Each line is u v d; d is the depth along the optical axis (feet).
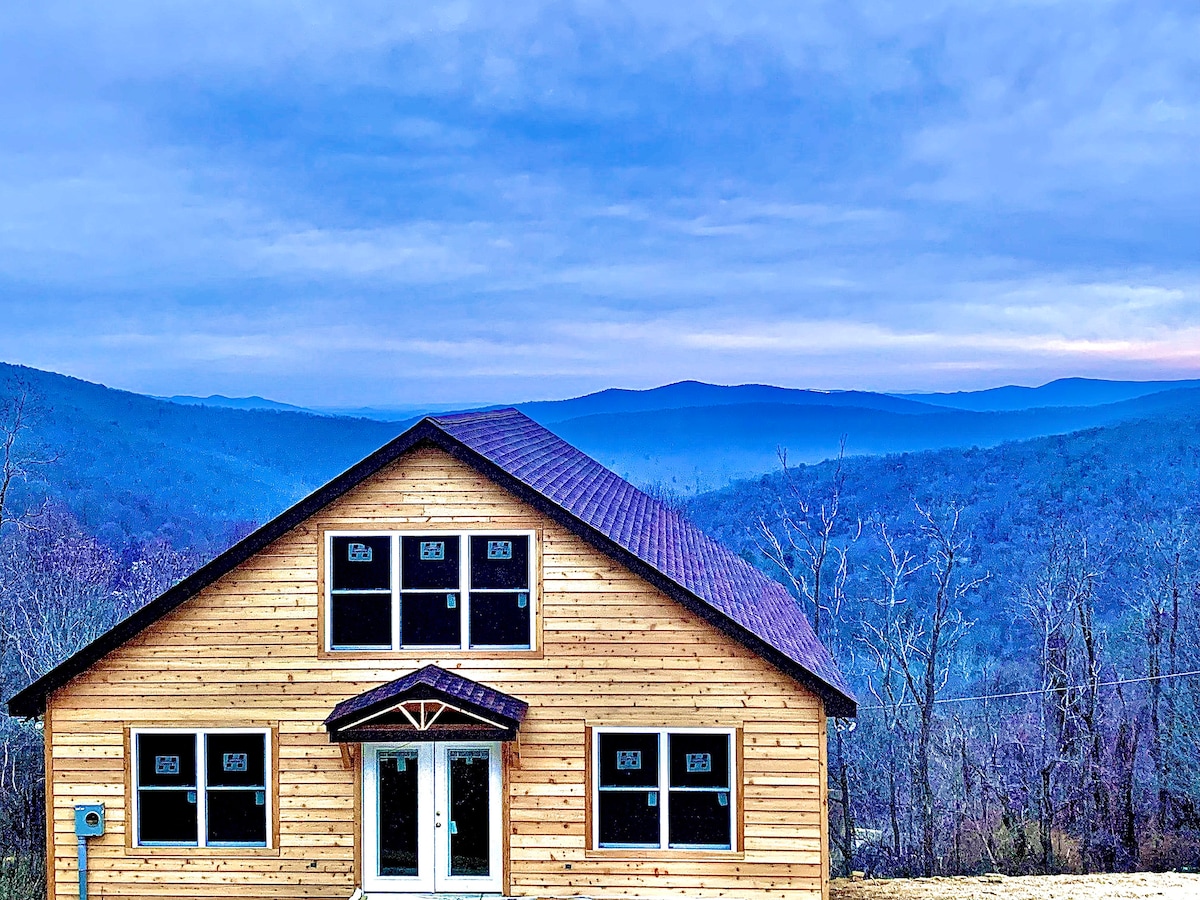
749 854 52.70
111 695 54.08
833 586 162.40
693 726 53.11
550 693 53.57
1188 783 112.98
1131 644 136.46
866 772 129.18
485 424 64.49
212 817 54.08
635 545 56.65
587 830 53.21
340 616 54.39
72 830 54.08
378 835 53.78
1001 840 118.11
